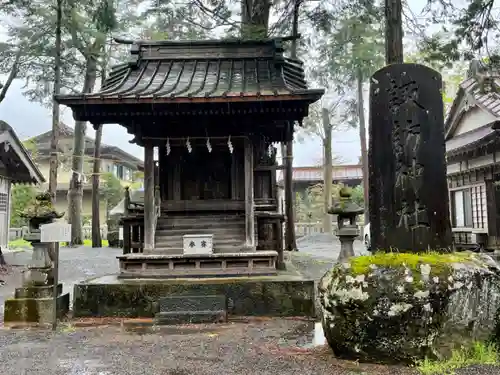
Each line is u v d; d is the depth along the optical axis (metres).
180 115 9.91
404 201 6.25
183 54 11.87
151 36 21.77
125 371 5.62
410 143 6.30
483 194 18.75
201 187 11.72
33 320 8.41
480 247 17.11
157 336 7.43
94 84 24.81
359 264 5.77
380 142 6.42
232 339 7.18
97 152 28.94
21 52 19.53
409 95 6.36
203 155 11.75
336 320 5.70
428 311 5.29
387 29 8.55
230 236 10.65
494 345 5.63
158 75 11.01
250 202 10.39
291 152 21.83
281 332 7.62
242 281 9.03
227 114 9.89
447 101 25.70
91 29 19.72
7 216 22.22
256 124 10.31
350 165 50.09
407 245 6.18
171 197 11.61
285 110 9.62
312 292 8.95
